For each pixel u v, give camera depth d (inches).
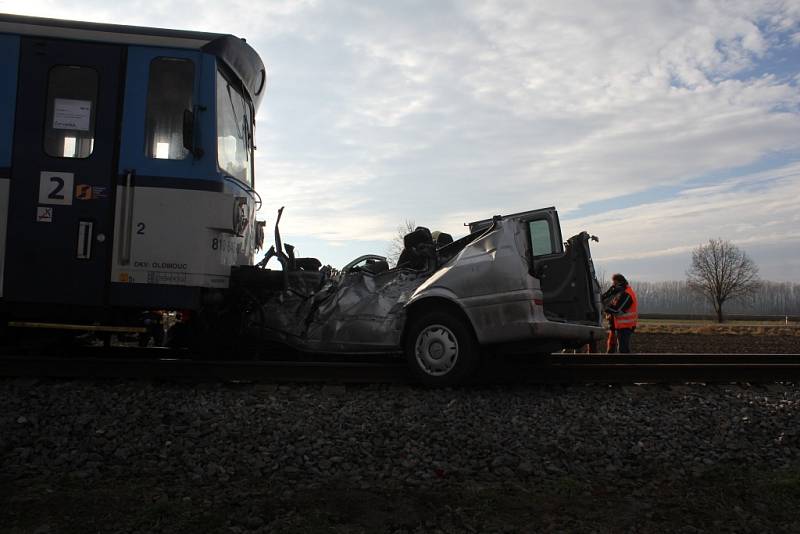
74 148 263.6
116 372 265.4
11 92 262.7
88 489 163.8
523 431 215.0
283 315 310.8
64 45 266.5
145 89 268.1
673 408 248.4
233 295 298.8
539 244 351.6
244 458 185.5
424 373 271.0
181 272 261.9
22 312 267.3
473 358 267.0
